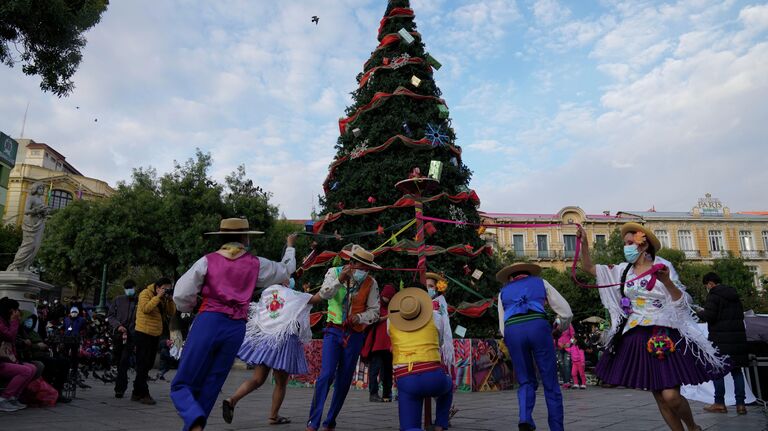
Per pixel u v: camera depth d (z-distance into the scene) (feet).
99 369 47.26
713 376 12.26
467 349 32.35
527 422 13.70
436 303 19.10
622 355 13.06
